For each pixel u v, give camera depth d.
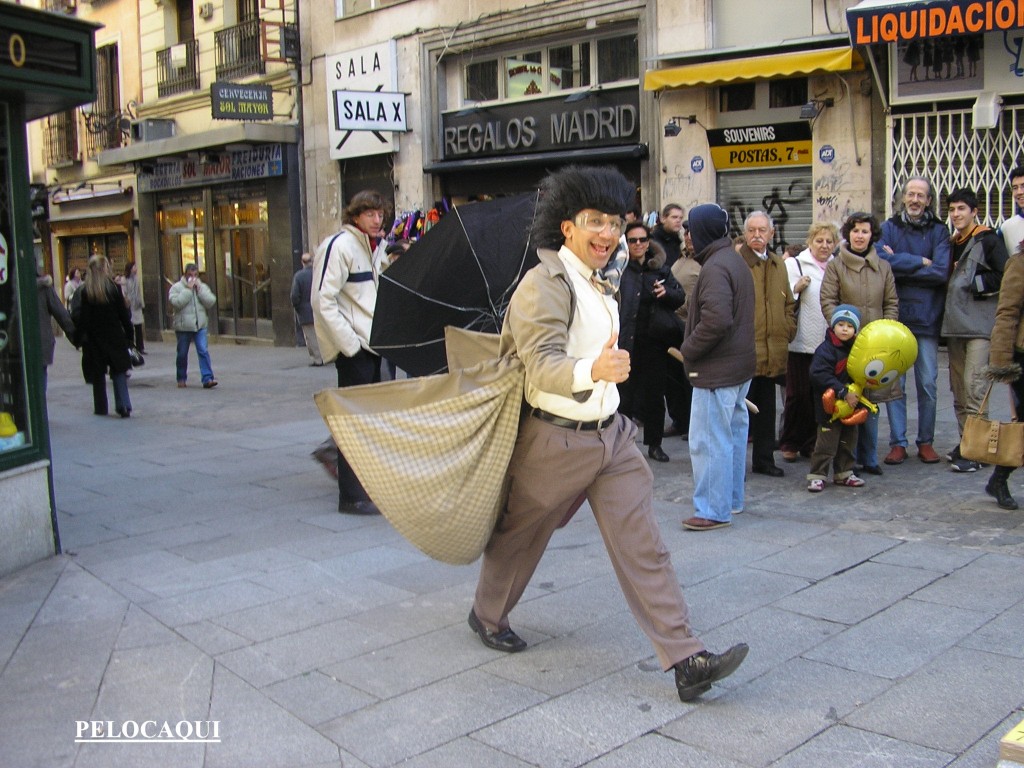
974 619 4.21
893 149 11.55
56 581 5.17
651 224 12.25
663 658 3.54
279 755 3.32
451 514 3.67
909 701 3.50
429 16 16.52
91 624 4.54
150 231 23.47
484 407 3.59
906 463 7.19
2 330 5.35
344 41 17.94
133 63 23.80
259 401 12.30
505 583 4.04
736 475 6.00
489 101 16.14
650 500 3.65
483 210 5.48
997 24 10.08
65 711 3.67
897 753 3.15
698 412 5.68
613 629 4.31
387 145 17.20
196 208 22.08
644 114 13.73
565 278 3.43
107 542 5.93
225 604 4.78
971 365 6.80
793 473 7.08
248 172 20.06
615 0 13.83
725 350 5.57
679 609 3.55
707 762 3.16
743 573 4.95
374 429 3.65
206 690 3.83
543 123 15.18
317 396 3.70
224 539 5.96
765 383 6.93
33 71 5.05
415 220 16.77
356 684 3.85
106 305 11.15
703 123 13.02
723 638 4.14
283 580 5.13
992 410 8.48
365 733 3.45
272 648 4.23
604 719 3.48
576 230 3.44
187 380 14.75
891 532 5.55
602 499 3.62
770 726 3.37
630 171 14.12
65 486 7.61
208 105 21.52
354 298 6.39
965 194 6.95
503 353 3.66
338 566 5.35
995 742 3.19
